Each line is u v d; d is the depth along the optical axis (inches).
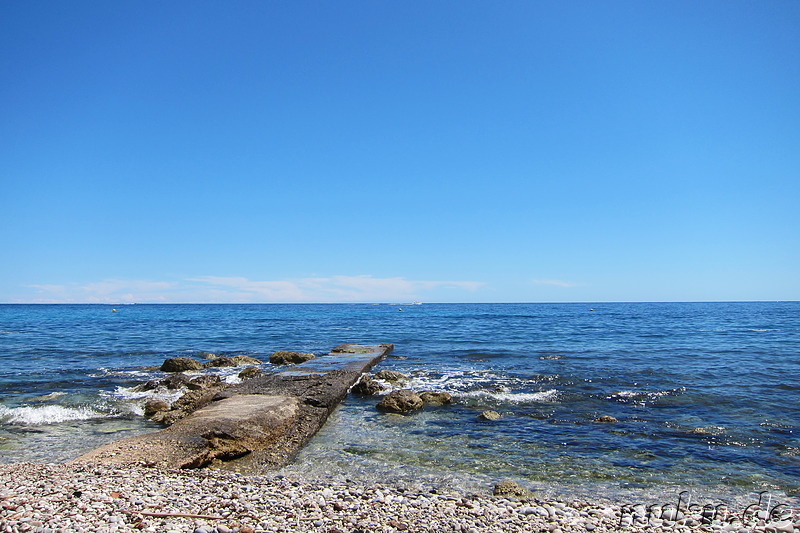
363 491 394.9
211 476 414.0
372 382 836.0
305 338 1806.1
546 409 706.2
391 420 652.7
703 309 5541.3
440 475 456.1
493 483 438.0
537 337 1784.0
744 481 442.3
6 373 1000.2
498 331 2092.8
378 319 3243.1
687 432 586.6
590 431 597.9
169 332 2070.6
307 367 1026.1
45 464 424.2
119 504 313.0
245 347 1523.1
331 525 309.6
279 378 868.0
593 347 1439.5
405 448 534.3
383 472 462.0
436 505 364.2
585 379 925.8
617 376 950.4
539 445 546.0
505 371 1039.0
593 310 5403.5
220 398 681.6
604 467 478.3
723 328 2202.3
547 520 344.5
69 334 1939.0
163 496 339.0
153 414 669.9
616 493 416.2
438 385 893.2
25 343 1574.8
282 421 580.7
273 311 5644.7
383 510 345.1
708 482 439.8
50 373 1007.0
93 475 383.9
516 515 350.9
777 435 571.8
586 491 420.5
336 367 1023.0
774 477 450.9
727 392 796.6
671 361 1136.8
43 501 309.3
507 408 714.8
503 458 503.8
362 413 691.4
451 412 695.7
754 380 892.6
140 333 2006.6
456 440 564.4
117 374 1003.9
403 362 1205.7
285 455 502.3
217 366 1131.9
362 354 1243.2
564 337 1774.1
